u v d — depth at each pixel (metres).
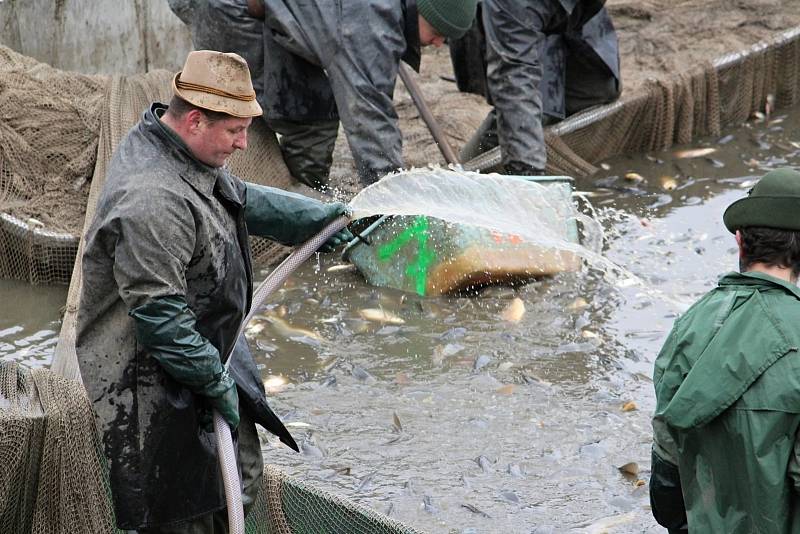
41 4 13.89
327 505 6.93
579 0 12.03
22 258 10.78
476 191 8.74
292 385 9.20
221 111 5.64
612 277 11.00
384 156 10.41
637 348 9.77
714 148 14.70
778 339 4.86
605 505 7.68
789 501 4.86
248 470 6.62
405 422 8.69
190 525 6.32
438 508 7.64
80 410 6.47
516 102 11.90
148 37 14.81
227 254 6.02
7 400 6.58
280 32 10.68
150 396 5.91
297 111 11.47
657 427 5.37
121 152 5.79
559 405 8.91
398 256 10.77
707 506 5.07
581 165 13.58
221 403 5.91
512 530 7.41
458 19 10.12
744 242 5.21
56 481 6.48
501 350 9.73
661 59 15.23
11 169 11.07
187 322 5.68
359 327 10.14
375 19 10.16
